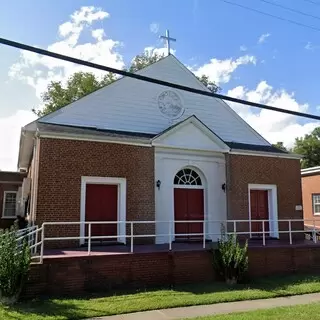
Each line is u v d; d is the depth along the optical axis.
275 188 17.72
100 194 14.12
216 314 8.33
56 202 12.92
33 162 15.74
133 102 16.67
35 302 9.12
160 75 17.64
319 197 26.89
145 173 14.81
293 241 16.03
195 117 16.34
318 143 48.88
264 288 11.17
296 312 8.29
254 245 14.02
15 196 26.78
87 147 13.78
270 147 19.48
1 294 8.88
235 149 16.89
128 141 14.55
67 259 10.16
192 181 16.62
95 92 15.99
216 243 14.26
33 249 11.84
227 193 16.62
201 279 12.02
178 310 8.77
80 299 9.55
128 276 10.96
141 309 8.74
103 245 13.45
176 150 15.99
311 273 13.95
